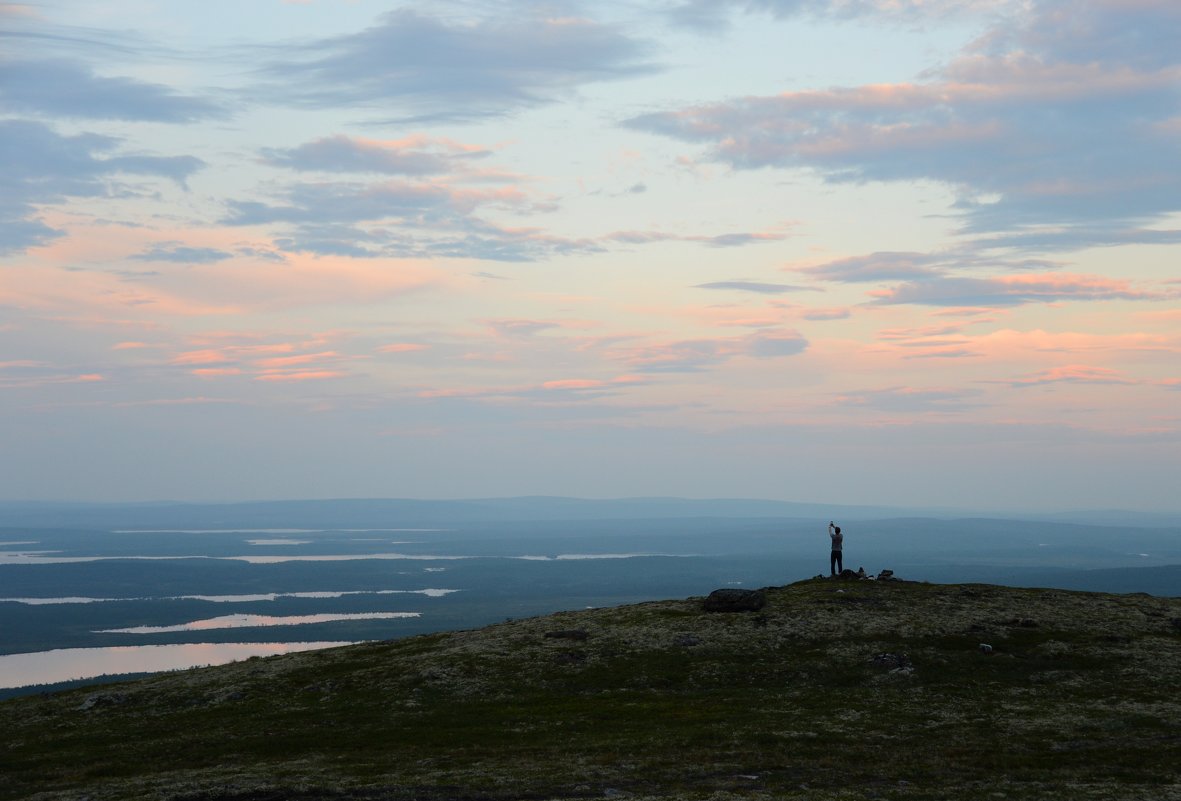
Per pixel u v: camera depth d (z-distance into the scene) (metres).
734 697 53.28
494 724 50.09
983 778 37.88
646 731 47.16
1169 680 52.62
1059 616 64.69
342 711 54.41
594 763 41.38
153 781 40.69
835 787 36.78
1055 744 42.75
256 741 48.81
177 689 62.03
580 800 35.25
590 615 74.56
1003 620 63.56
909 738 44.50
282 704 56.81
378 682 59.69
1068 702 49.78
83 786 41.06
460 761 42.69
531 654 63.00
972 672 55.25
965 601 68.94
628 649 62.50
